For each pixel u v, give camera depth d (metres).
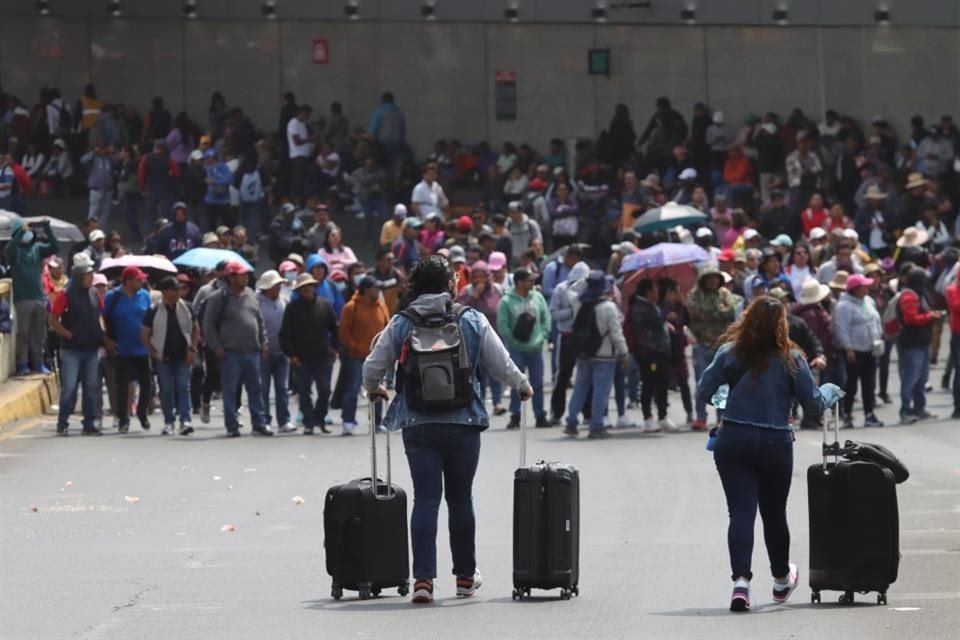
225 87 108.69
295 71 109.00
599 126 110.69
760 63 110.56
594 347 57.06
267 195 100.50
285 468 49.69
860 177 102.31
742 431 27.50
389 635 25.47
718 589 29.88
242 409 68.56
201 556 34.62
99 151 95.56
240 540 36.91
